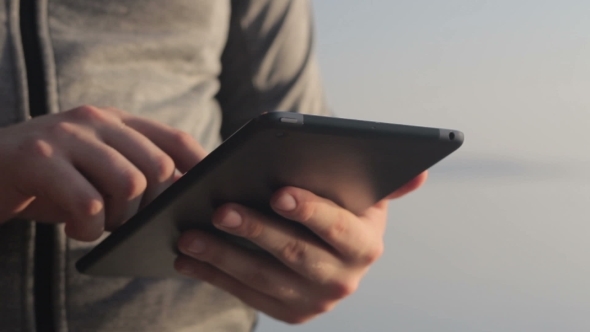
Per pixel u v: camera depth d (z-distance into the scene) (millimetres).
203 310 775
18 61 700
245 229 526
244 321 827
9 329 645
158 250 601
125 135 568
